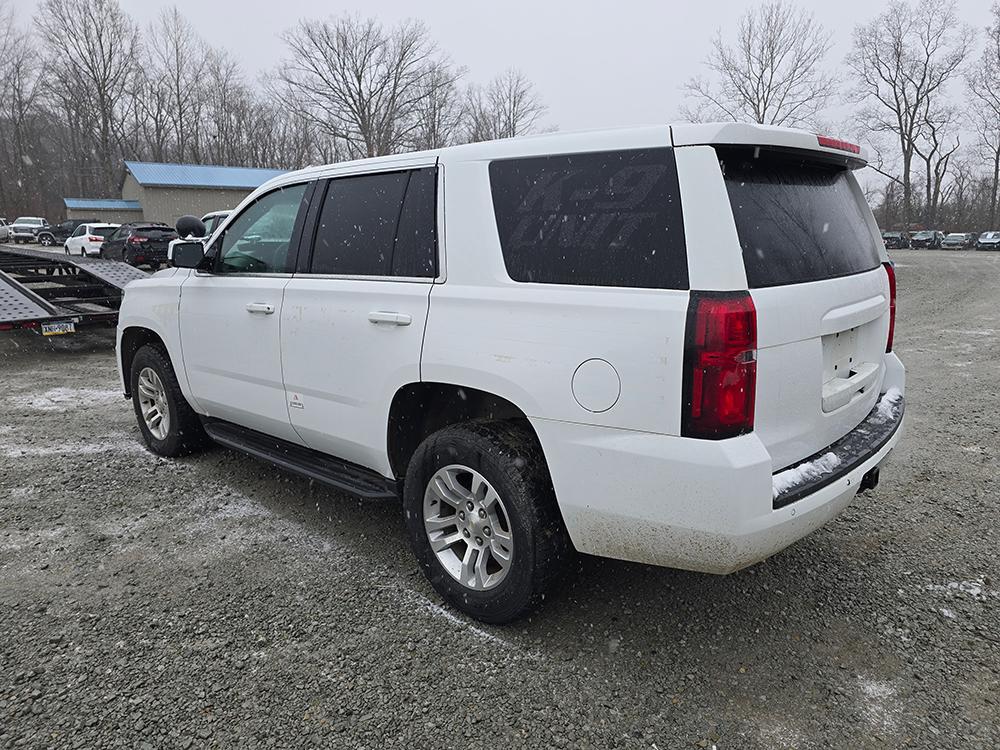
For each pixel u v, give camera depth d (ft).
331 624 9.36
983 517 12.67
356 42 167.73
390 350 9.75
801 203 8.46
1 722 7.51
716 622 9.38
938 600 9.93
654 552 7.78
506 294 8.54
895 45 192.13
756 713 7.70
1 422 18.90
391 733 7.41
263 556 11.23
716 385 7.01
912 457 15.90
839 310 8.48
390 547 11.57
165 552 11.36
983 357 28.07
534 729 7.48
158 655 8.67
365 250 10.47
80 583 10.39
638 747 7.24
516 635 9.09
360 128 174.60
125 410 20.25
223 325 12.80
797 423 7.93
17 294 29.60
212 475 14.73
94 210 149.79
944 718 7.61
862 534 12.01
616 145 7.99
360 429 10.53
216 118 203.62
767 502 7.19
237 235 12.98
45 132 199.00
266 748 7.20
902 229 205.67
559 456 8.11
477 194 9.12
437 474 9.45
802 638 9.04
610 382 7.58
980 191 220.64
